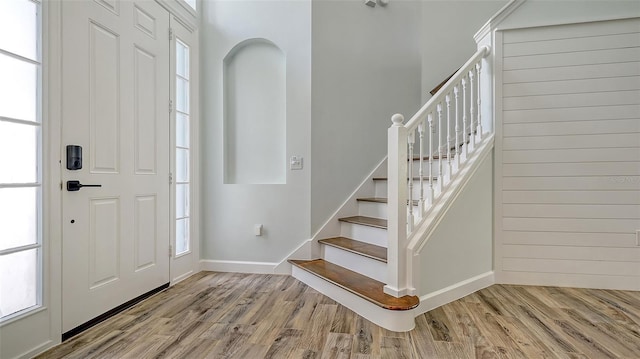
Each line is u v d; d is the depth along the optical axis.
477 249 2.37
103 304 1.91
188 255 2.76
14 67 1.46
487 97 2.52
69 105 1.69
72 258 1.71
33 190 1.53
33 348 1.50
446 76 3.51
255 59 3.00
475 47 3.53
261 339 1.67
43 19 1.55
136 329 1.78
